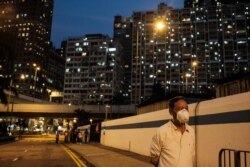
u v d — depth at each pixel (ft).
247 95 31.40
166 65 641.81
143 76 640.17
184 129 13.92
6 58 136.56
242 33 631.97
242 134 31.32
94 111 287.69
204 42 644.69
